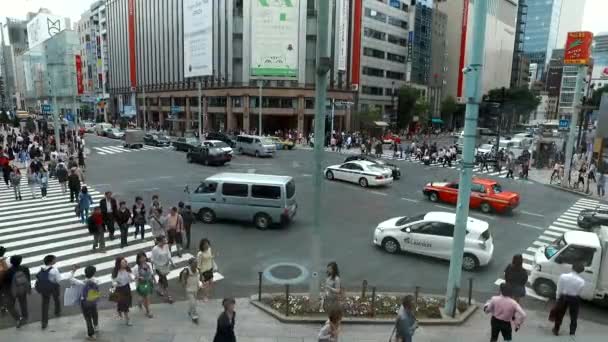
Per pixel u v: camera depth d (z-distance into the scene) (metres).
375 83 81.12
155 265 10.40
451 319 9.52
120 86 99.56
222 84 65.25
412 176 30.33
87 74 111.44
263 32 56.75
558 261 11.10
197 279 9.28
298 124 62.75
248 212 16.52
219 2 63.31
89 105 105.75
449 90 107.75
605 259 10.47
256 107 62.91
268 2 56.00
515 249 15.27
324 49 9.08
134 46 89.00
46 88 44.06
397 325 6.88
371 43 78.69
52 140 38.88
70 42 37.75
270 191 16.28
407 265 13.29
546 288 11.32
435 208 20.69
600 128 31.61
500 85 126.75
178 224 13.43
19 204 19.61
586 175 31.25
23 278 8.79
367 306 9.96
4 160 23.78
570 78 100.00
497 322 7.54
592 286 10.59
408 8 87.44
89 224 13.71
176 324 9.15
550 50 178.12
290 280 11.89
